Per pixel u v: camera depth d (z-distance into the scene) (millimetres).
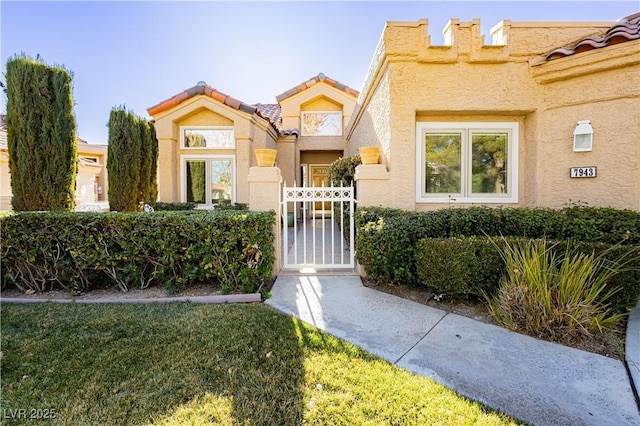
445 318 4637
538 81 6676
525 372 3287
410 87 6852
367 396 2898
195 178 12445
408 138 6910
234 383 3078
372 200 6980
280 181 7141
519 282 4367
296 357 3543
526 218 5496
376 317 4664
